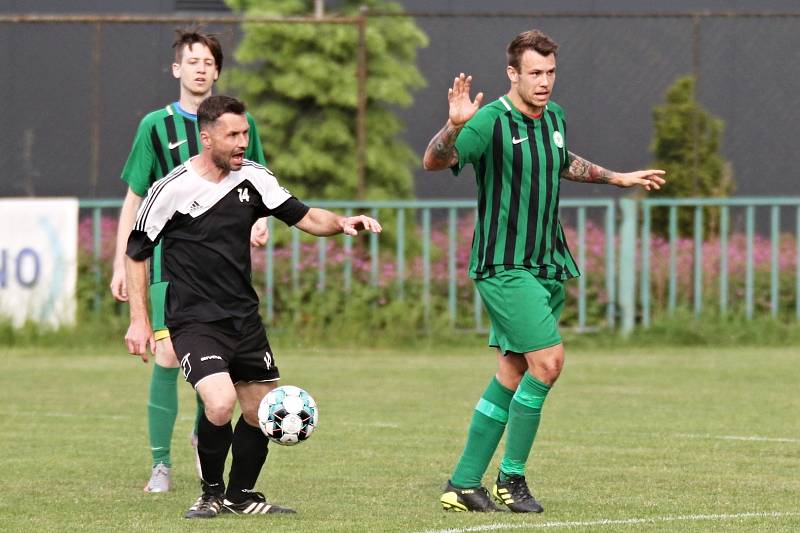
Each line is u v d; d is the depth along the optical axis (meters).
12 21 49.62
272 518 21.72
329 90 55.62
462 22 59.97
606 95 58.94
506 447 22.59
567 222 54.75
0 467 27.22
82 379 42.22
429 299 50.91
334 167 56.12
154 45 60.47
